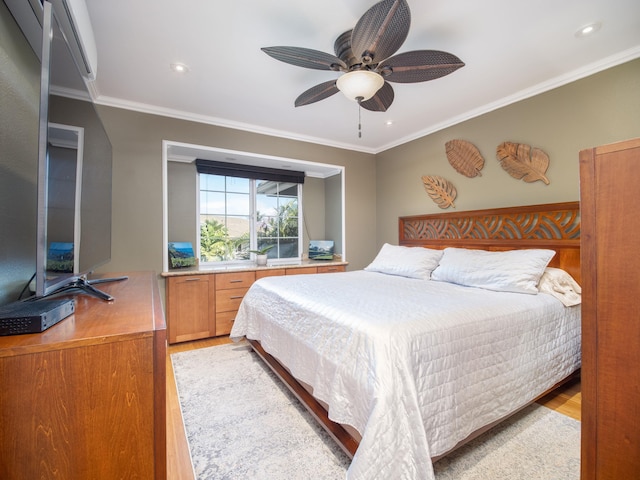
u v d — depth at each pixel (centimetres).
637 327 77
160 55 211
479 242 297
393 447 109
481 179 303
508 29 184
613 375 81
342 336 148
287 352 198
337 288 233
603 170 83
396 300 185
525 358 168
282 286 245
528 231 263
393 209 418
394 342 127
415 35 189
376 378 119
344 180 426
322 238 475
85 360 76
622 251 79
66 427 75
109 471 79
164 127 307
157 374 84
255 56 213
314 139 396
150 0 160
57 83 102
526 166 265
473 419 143
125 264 289
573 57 215
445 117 325
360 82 180
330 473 138
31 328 78
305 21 177
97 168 159
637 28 184
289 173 436
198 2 162
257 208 421
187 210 370
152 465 83
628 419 78
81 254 132
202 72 234
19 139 128
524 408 188
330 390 144
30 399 71
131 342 81
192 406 193
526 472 136
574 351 201
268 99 282
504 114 282
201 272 317
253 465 143
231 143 344
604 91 220
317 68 184
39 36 138
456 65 177
